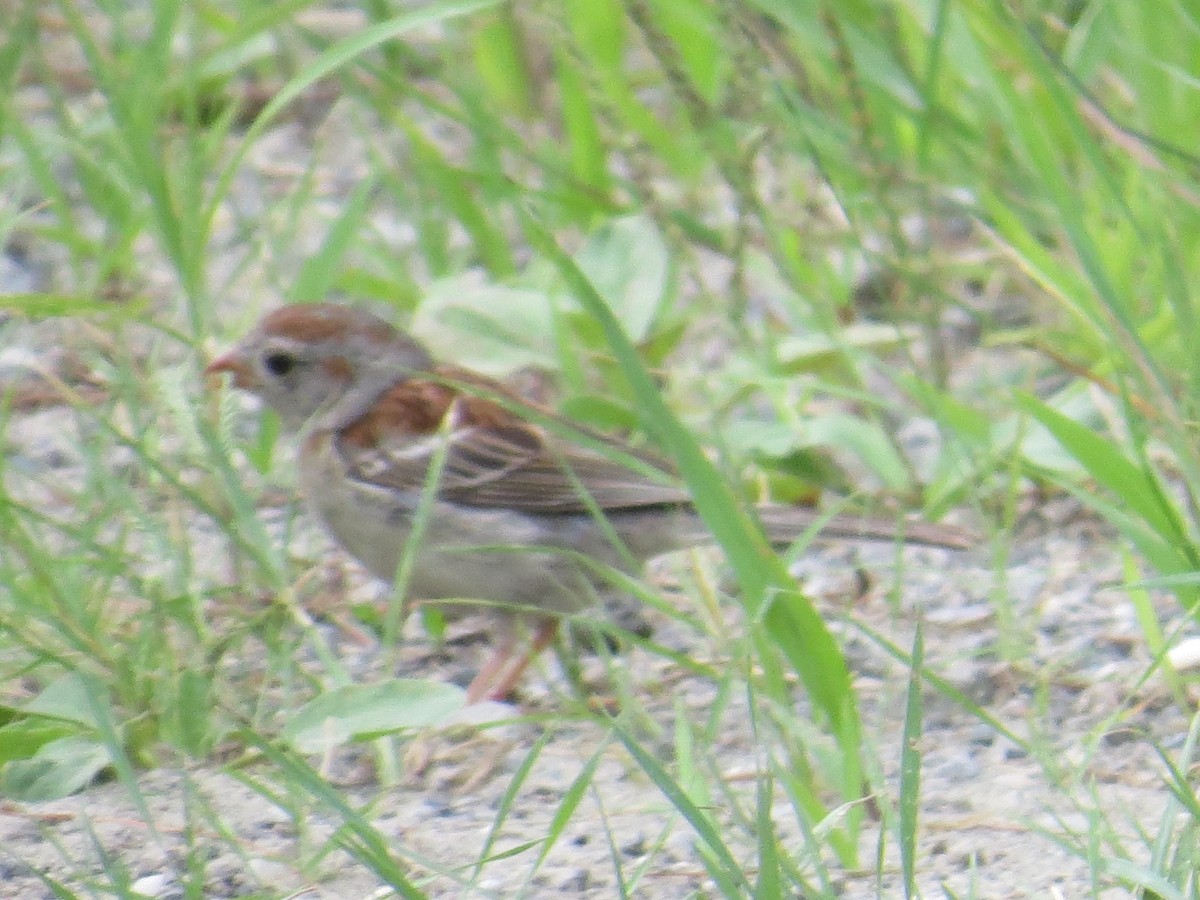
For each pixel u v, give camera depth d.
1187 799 6.07
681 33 12.31
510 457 8.85
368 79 13.96
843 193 10.86
